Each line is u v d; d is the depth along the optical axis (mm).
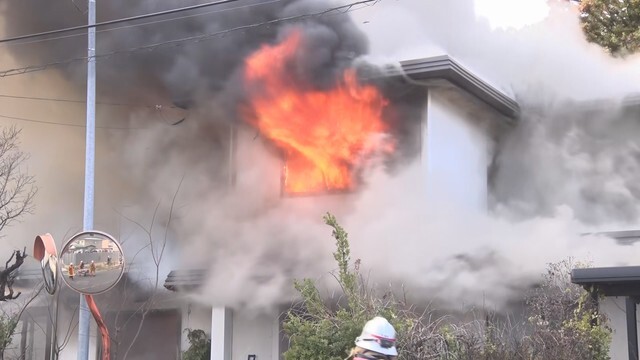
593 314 8875
